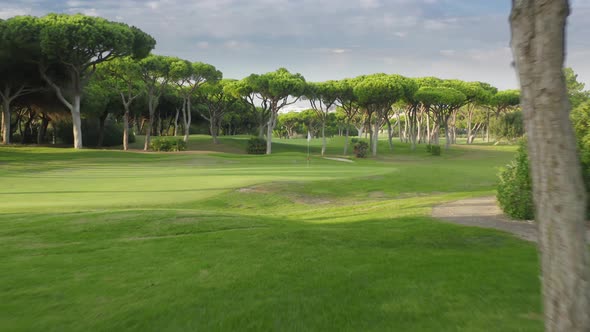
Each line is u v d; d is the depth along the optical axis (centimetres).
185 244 741
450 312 415
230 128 10175
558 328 248
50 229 894
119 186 1889
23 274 585
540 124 248
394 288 484
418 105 7262
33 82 4656
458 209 1096
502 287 475
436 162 4803
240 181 2008
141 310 451
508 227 849
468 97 6875
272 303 455
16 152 3803
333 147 7762
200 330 403
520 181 929
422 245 701
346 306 440
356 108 6178
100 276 570
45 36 3631
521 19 253
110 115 7531
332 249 679
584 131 934
